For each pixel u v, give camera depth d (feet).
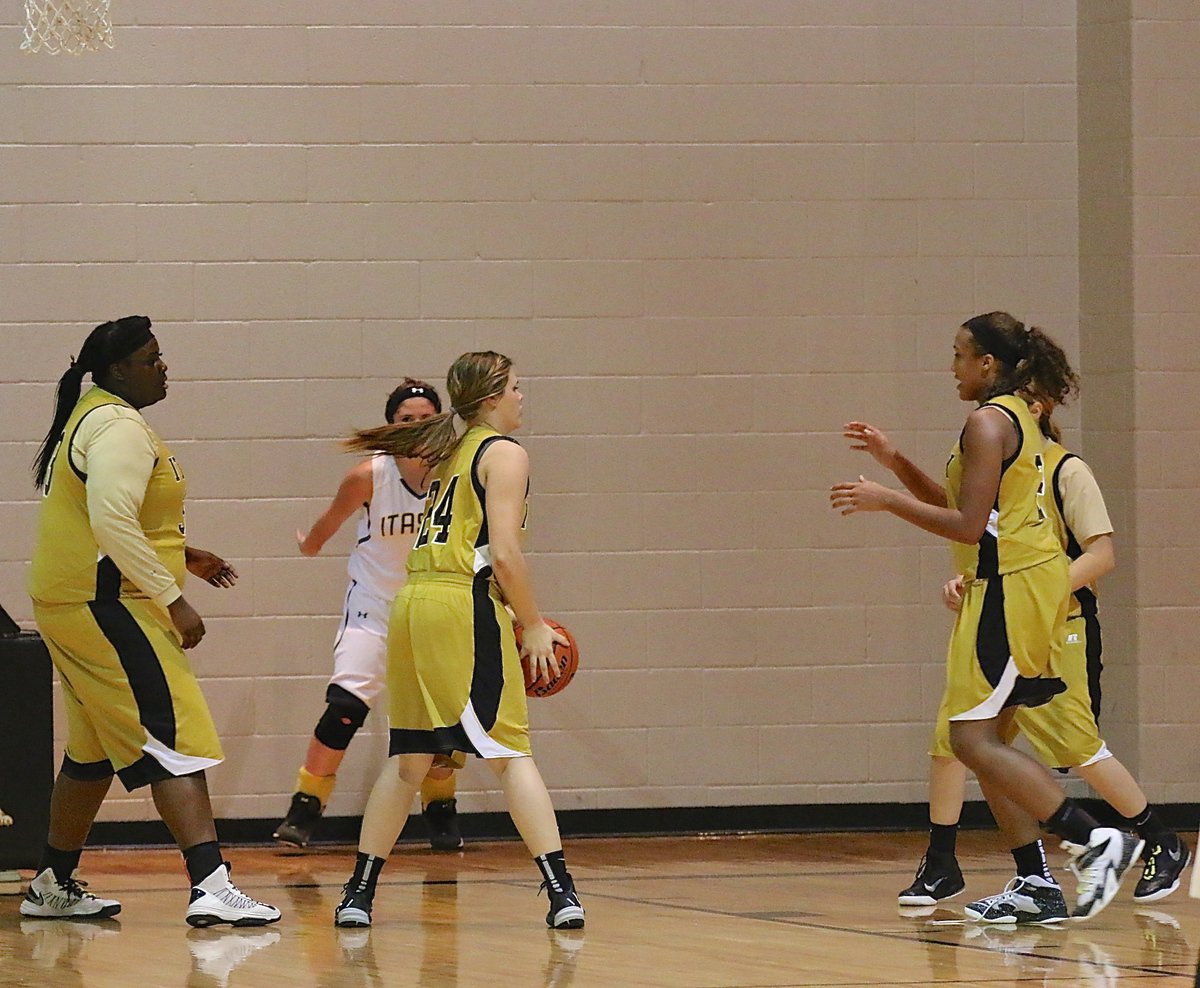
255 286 83.66
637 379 85.10
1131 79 85.46
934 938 51.47
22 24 82.99
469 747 51.98
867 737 85.71
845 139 86.33
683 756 84.79
